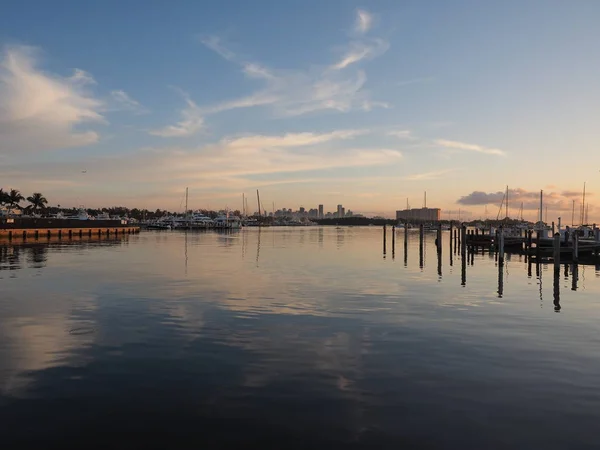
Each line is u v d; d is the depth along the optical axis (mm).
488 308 20797
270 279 30750
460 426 8969
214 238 107938
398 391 10703
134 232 144375
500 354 13641
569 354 13664
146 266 39281
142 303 21656
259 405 9914
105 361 12945
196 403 10023
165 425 9008
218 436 8578
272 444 8289
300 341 15055
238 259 47531
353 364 12672
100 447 8180
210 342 14938
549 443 8336
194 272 34781
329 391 10703
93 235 117688
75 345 14562
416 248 70750
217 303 21734
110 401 10133
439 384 11156
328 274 33906
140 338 15406
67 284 27828
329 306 21109
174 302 21938
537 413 9547
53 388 10891
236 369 12258
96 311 19797
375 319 18359
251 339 15305
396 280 30609
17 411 9625
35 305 21109
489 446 8227
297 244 81375
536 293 25547
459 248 68688
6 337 15516
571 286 28609
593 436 8594
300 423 9078
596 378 11625
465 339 15344
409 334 15984
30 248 64812
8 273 33531
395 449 8117
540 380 11461
